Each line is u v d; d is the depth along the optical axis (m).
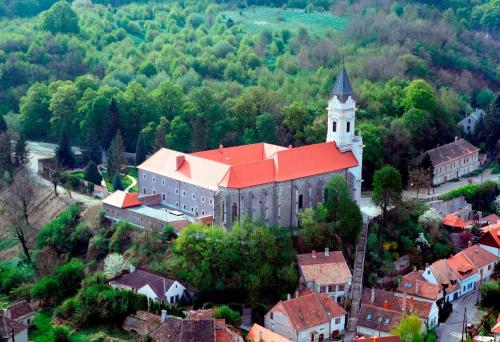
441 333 172.12
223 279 174.50
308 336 164.00
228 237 176.88
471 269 196.50
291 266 177.50
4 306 175.25
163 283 171.75
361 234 198.62
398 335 155.38
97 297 170.00
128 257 184.38
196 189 194.00
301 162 197.38
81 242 196.50
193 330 148.00
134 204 198.25
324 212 188.25
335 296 178.75
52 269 191.25
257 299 173.25
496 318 178.00
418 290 179.50
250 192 187.88
